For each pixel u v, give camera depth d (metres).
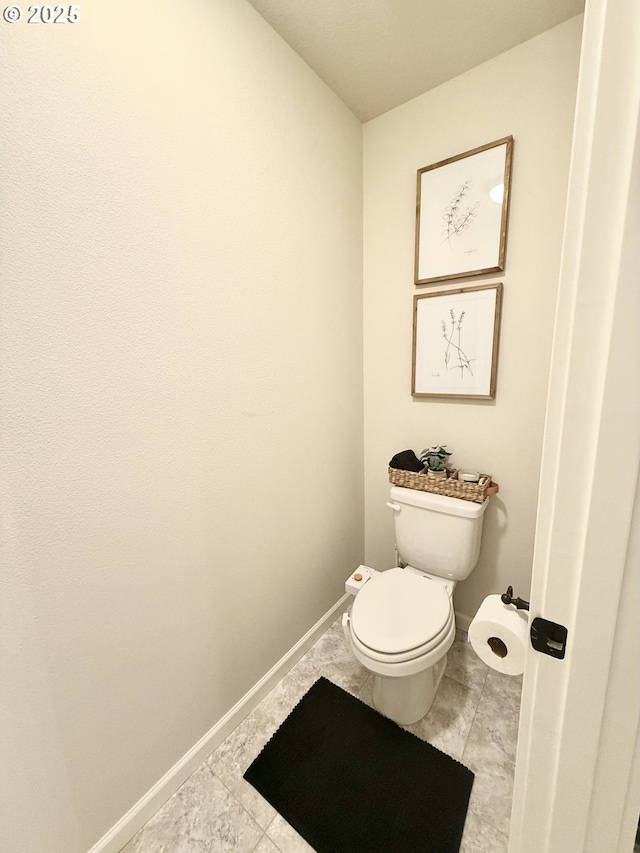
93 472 0.83
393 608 1.28
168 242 0.91
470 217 1.39
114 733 0.93
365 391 1.84
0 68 0.63
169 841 0.99
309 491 1.53
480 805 1.04
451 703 1.36
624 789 0.48
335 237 1.51
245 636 1.30
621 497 0.40
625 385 0.38
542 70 1.20
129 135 0.81
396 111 1.51
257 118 1.11
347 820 1.02
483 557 1.62
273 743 1.23
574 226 0.39
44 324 0.72
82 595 0.84
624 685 0.45
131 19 0.79
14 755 0.76
